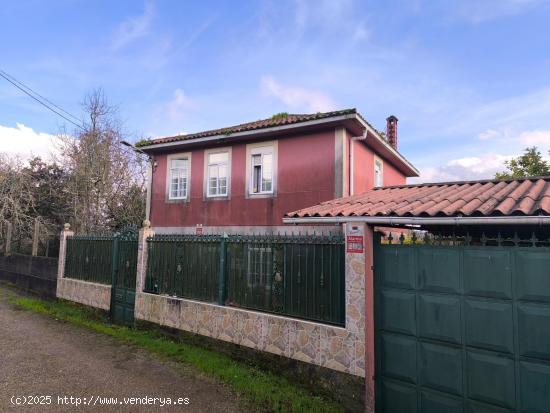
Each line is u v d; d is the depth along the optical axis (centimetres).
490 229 537
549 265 341
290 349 506
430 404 398
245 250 598
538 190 433
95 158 1888
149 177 1360
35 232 1238
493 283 368
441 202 434
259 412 430
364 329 432
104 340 698
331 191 959
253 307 577
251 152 1120
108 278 871
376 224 448
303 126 972
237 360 572
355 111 892
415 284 416
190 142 1194
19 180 1836
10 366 549
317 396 464
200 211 1208
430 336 402
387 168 1377
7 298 1088
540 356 340
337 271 481
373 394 430
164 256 739
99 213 1875
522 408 346
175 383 505
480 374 370
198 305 645
